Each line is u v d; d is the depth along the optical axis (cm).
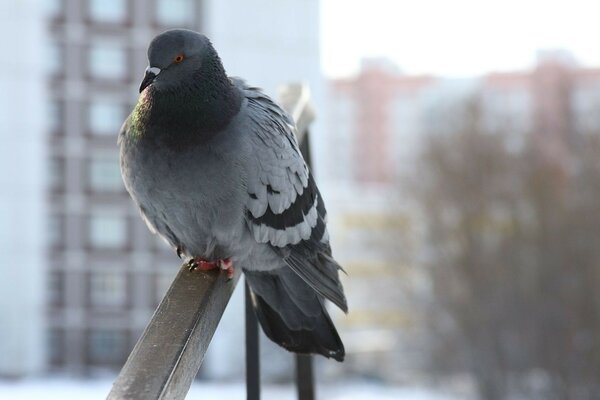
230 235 439
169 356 284
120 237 3388
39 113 3306
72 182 3347
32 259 3288
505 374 2947
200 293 336
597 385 2855
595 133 3309
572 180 3206
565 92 3925
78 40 3353
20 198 3281
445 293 3138
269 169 438
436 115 3556
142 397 265
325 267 466
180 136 423
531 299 2952
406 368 3562
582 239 2966
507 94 6631
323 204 481
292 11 3531
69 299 3338
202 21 3466
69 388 3066
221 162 425
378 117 8262
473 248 3141
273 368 2842
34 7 3272
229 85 439
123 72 3397
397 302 3344
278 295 468
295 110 495
